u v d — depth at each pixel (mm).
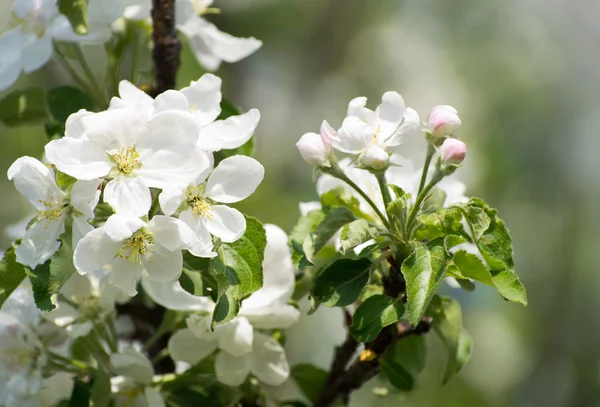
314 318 1870
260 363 1075
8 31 1105
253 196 1627
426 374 1734
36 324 1081
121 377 1075
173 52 1107
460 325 1076
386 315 1026
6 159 1715
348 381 1081
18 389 1068
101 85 1138
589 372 1967
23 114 1141
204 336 1062
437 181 1031
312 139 1035
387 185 1038
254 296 1063
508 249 1031
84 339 1084
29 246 1016
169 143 1007
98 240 1005
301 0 1904
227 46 1142
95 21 1089
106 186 1002
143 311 1133
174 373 1104
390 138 1033
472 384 1831
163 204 1001
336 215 1043
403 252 1036
